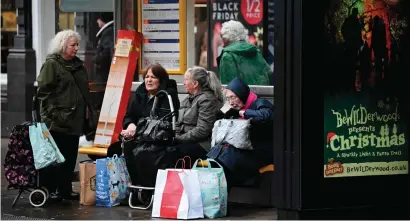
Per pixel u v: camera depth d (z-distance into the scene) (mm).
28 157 23609
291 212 19922
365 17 19984
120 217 22250
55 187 24344
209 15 28562
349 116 19984
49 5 35688
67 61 24469
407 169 20656
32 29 36094
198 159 22438
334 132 19875
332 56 19734
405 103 20531
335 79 19797
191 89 23562
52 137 24016
